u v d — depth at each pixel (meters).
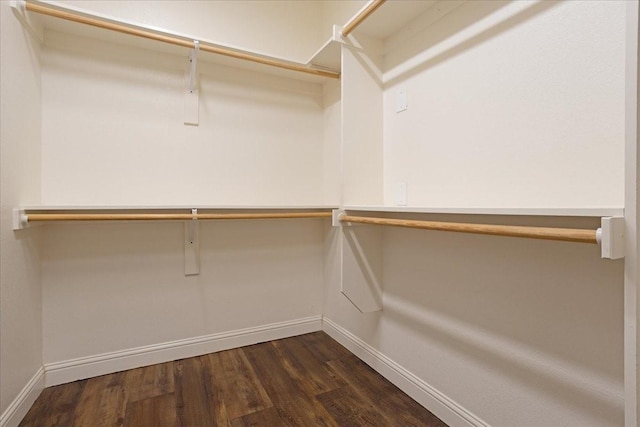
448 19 1.41
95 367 1.74
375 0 1.42
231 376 1.75
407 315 1.61
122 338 1.82
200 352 2.01
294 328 2.31
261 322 2.21
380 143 1.78
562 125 1.02
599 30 0.93
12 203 1.34
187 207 1.68
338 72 2.16
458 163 1.36
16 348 1.36
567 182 1.00
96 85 1.76
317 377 1.74
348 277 1.68
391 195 1.73
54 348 1.66
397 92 1.69
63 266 1.69
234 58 1.96
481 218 1.25
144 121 1.87
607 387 0.91
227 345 2.09
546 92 1.06
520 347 1.13
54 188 1.66
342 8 2.16
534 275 1.09
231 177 2.10
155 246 1.90
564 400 1.01
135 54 1.84
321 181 2.40
